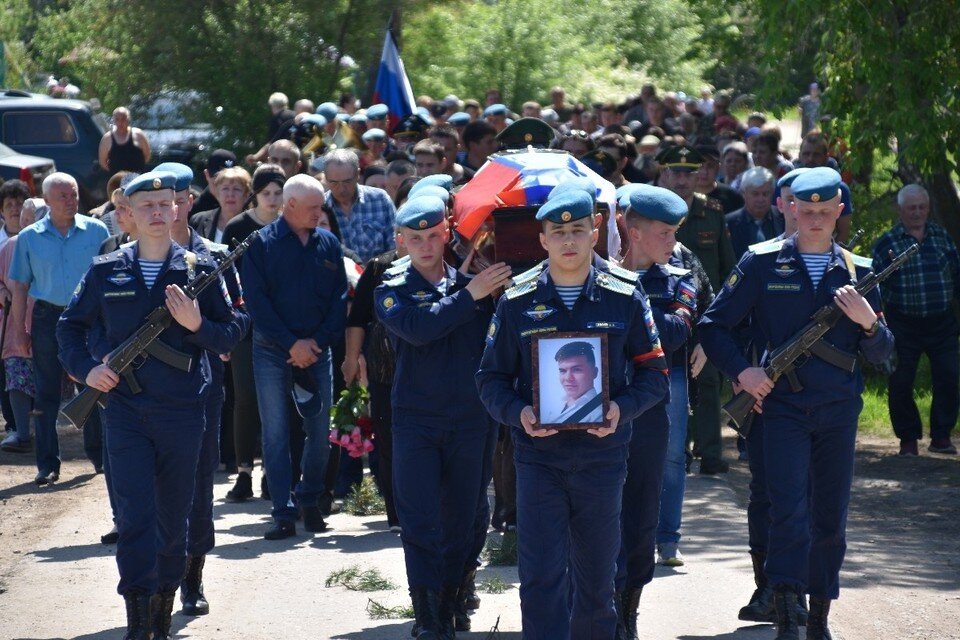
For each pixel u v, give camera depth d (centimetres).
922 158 2373
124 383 1161
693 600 1349
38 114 4044
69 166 4053
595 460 1022
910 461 2222
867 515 1833
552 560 1024
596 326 1023
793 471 1168
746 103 4562
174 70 4534
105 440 1191
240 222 1766
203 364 1201
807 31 2470
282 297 1609
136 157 3838
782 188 1325
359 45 4653
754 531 1271
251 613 1320
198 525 1302
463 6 5766
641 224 1229
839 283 1174
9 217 2225
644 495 1187
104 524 1723
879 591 1417
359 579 1430
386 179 2147
